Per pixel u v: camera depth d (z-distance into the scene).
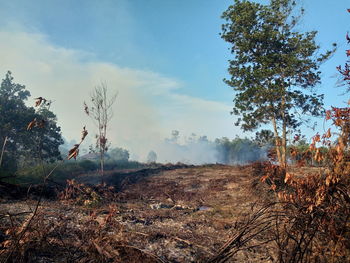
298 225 3.26
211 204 10.34
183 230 6.18
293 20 23.02
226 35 24.16
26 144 25.42
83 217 6.20
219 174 17.66
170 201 11.47
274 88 21.73
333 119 3.36
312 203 3.24
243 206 8.94
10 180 9.45
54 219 5.62
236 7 23.94
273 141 23.41
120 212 7.67
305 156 3.91
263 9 23.28
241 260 4.33
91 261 3.66
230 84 23.95
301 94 22.34
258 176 11.12
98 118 11.88
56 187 9.29
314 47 21.31
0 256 3.39
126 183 15.46
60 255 3.86
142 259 3.92
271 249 4.51
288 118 22.81
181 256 4.58
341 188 3.27
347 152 3.33
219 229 6.32
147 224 6.62
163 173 19.72
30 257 3.57
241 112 23.73
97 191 10.02
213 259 3.24
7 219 4.93
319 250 3.32
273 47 23.27
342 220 3.24
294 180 3.69
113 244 3.99
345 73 3.38
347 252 3.23
